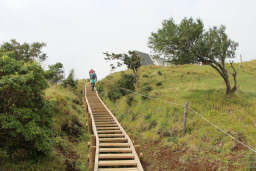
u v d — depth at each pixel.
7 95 4.99
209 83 18.11
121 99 18.88
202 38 11.62
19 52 13.21
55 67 6.25
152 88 19.28
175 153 7.89
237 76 20.34
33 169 5.23
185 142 8.29
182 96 13.61
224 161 6.30
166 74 24.73
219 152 6.89
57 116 9.41
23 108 5.14
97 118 12.47
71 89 22.44
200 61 12.13
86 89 24.58
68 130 9.49
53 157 6.29
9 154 5.23
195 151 7.45
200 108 10.72
